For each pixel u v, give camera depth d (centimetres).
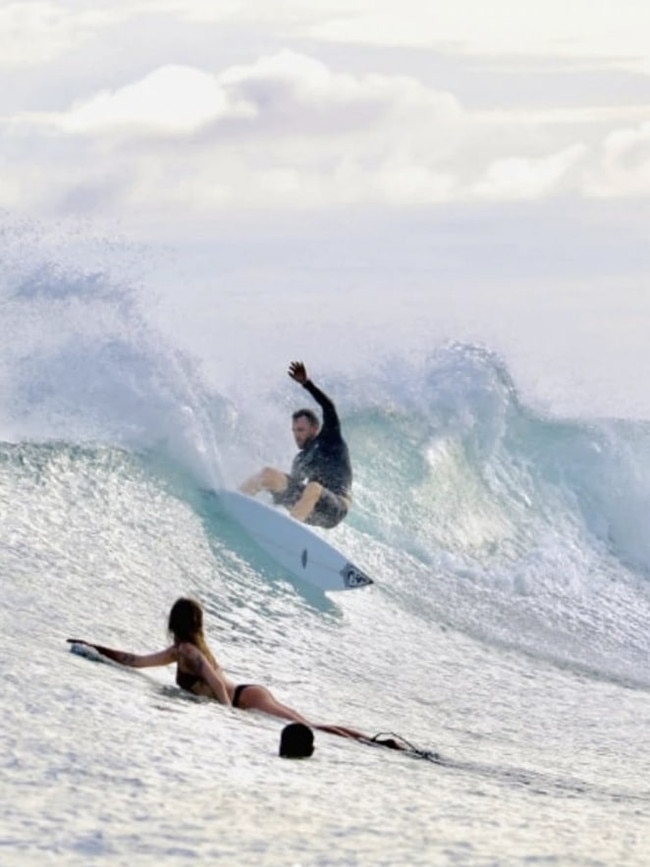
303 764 3241
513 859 2644
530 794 3334
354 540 6369
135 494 5528
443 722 4372
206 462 5844
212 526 5547
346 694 4472
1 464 5416
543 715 4678
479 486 7262
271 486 5722
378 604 5644
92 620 4312
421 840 2714
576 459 7600
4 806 2636
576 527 7356
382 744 3728
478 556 6725
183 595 4944
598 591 6744
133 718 3331
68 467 5516
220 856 2503
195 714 3497
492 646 5503
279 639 4922
